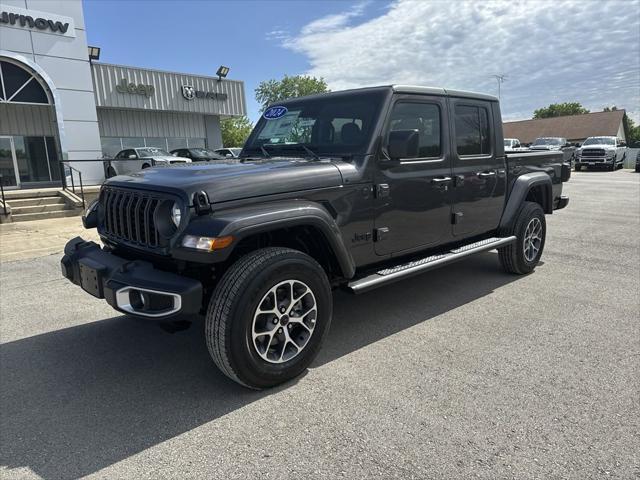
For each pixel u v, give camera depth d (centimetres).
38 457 247
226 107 2686
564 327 406
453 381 316
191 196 283
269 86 5909
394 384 313
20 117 1792
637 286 520
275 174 316
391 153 357
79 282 341
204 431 267
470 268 604
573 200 1312
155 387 319
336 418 276
